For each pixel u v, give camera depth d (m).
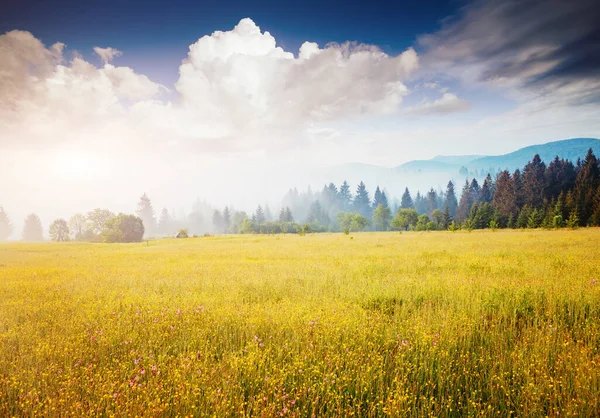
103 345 5.02
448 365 4.24
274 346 4.87
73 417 3.29
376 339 5.05
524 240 25.86
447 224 97.62
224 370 4.20
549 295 6.99
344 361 4.35
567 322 5.95
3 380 3.85
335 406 3.59
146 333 5.57
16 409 3.49
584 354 4.26
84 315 6.74
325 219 147.12
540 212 72.19
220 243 41.75
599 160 104.69
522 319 6.05
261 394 3.62
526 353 4.56
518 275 10.16
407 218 96.12
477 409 3.46
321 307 6.70
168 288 9.98
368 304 7.48
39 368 4.32
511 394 3.76
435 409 3.48
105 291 9.60
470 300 7.14
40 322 6.36
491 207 91.12
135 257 23.14
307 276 11.13
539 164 113.56
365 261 15.39
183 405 3.48
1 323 6.21
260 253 22.70
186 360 4.27
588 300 6.58
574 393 3.69
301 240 40.81
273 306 6.99
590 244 20.12
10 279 12.56
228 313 6.34
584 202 70.88
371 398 3.74
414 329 5.32
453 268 12.42
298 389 3.75
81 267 16.67
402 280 9.62
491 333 5.25
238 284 9.98
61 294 9.18
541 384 3.73
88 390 3.68
